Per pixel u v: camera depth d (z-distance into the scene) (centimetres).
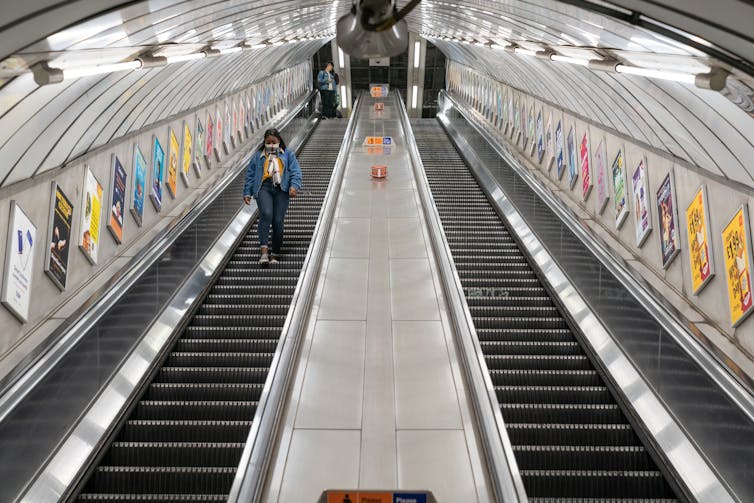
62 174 589
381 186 1268
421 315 664
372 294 721
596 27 493
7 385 387
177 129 973
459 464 434
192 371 610
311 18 1214
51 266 564
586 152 980
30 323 534
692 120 536
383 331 627
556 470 471
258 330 700
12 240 497
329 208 944
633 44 465
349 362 564
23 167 502
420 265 816
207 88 1073
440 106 2566
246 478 369
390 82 3278
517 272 882
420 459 439
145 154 830
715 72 368
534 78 1168
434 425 474
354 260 836
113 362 535
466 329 569
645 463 489
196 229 794
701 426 440
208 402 547
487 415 440
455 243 1006
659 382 511
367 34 285
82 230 632
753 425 372
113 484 454
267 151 888
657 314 516
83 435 460
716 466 421
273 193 888
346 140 1515
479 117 1975
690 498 425
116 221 726
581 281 724
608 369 594
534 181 966
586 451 488
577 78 826
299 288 659
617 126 807
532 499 433
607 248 672
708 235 592
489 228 1069
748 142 470
